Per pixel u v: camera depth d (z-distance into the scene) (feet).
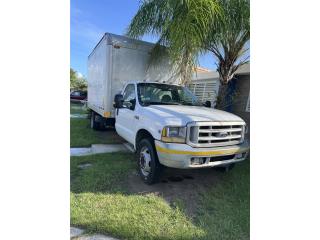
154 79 22.35
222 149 12.07
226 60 21.16
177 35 16.17
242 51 21.08
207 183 14.43
